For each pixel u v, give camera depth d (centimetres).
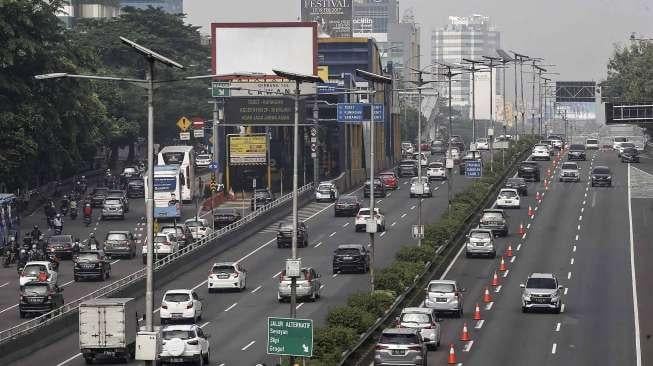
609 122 19888
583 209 19575
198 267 14938
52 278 13350
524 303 11494
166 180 19512
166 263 13938
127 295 12356
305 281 12056
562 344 9925
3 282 14012
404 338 8531
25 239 15500
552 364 9062
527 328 10694
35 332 9956
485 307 11888
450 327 10750
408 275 12319
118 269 14750
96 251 13938
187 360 8781
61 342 10375
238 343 9962
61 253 15750
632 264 14600
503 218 17088
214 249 15775
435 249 14775
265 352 9506
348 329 9150
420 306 11550
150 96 6744
